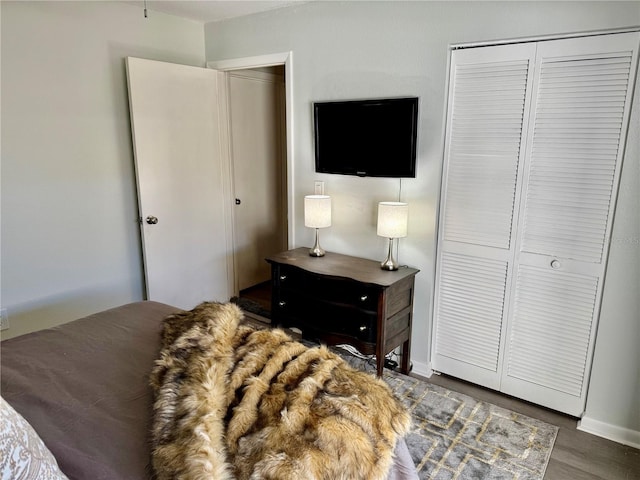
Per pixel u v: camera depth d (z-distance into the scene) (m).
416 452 2.11
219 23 3.44
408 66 2.54
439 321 2.76
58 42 2.71
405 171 2.62
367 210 2.89
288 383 1.42
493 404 2.51
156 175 3.24
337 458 1.16
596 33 2.00
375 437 1.26
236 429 1.25
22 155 2.64
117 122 3.10
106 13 2.93
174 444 1.19
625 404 2.18
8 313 2.70
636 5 1.88
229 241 3.96
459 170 2.51
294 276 2.79
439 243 2.66
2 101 2.52
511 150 2.32
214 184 3.71
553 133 2.18
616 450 2.15
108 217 3.14
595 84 2.04
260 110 4.17
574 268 2.23
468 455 2.09
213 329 1.71
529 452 2.12
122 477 1.13
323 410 1.29
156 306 2.23
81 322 2.02
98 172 3.04
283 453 1.14
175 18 3.35
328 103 2.86
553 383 2.41
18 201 2.66
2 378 1.53
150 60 3.10
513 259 2.41
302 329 2.84
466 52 2.36
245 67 3.39
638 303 2.07
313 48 2.93
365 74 2.72
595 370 2.24
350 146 2.83
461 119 2.45
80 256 3.02
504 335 2.53
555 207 2.24
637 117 1.95
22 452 0.91
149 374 1.59
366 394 1.39
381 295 2.45
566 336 2.32
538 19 2.12
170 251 3.44
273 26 3.12
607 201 2.09
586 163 2.12
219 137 3.69
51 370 1.60
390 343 2.60
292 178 3.24
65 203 2.88
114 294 3.26
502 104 2.30
